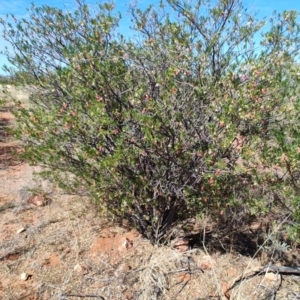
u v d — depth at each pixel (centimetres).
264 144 246
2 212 368
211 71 277
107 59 268
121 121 261
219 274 271
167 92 253
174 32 265
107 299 245
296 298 247
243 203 275
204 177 254
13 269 276
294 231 254
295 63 274
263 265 282
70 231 329
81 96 267
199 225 337
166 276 267
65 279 264
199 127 259
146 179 272
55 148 277
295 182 264
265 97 249
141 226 312
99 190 286
